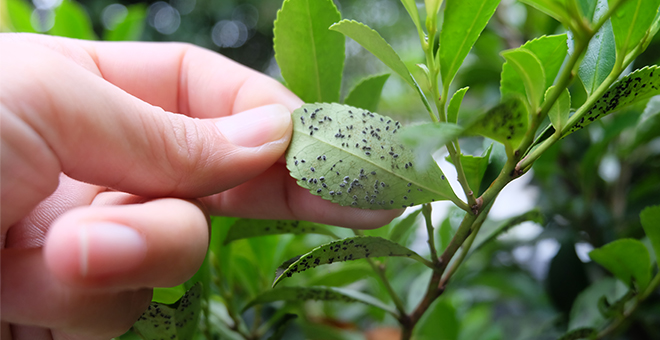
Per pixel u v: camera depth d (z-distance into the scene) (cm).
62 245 14
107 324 16
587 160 22
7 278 15
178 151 16
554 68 16
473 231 17
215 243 19
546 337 21
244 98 20
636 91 15
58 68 15
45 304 15
